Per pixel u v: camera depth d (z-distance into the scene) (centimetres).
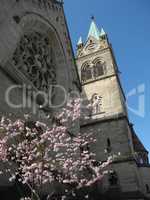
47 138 2133
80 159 2362
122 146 4884
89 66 6444
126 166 4612
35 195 1923
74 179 2133
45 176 1980
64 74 3612
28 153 1914
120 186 4459
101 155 4878
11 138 1970
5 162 1891
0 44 2278
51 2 3719
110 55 6406
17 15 2672
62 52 3719
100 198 3581
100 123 5288
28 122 2377
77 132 3297
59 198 2359
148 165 5659
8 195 1812
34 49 3169
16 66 2641
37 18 3173
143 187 5291
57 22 3756
